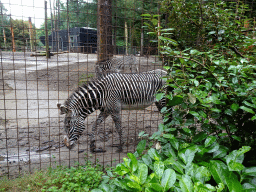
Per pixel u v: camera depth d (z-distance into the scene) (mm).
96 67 5418
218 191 1349
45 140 4406
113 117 3957
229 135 2137
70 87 8609
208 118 2000
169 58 2346
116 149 4055
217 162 1688
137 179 1456
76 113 3623
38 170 2980
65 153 3877
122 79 4012
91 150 3918
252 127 2029
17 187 2480
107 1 5531
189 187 1375
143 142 2027
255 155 2061
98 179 2625
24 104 6922
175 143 1885
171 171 1489
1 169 3166
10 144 4168
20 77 9820
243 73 1844
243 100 1917
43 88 8633
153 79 4262
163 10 2365
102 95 3748
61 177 2631
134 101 4121
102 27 3070
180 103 1947
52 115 6051
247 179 1624
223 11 2270
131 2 8008
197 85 1771
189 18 2416
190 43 2648
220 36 2420
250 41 2170
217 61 1848
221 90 2029
